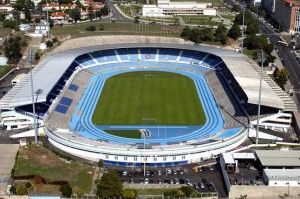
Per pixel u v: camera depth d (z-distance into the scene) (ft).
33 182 478.18
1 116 629.10
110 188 445.37
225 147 565.12
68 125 643.45
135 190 458.91
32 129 626.23
